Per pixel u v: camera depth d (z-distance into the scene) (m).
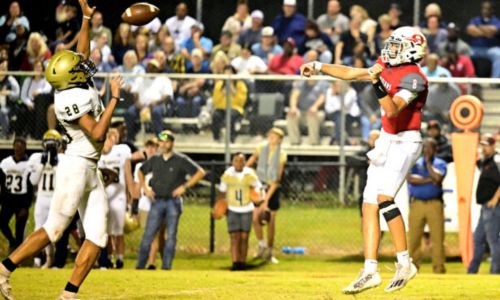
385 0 51.28
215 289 19.33
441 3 50.53
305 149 38.19
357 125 37.84
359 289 16.69
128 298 17.81
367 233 16.89
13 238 33.34
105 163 31.47
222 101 37.94
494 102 35.41
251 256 34.91
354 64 40.53
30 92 38.38
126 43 44.16
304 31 44.41
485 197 29.58
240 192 32.03
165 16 52.06
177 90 37.97
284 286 19.86
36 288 19.39
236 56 43.94
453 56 41.31
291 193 38.19
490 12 43.44
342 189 37.69
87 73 16.23
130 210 32.12
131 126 37.69
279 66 41.06
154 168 30.41
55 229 16.33
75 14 44.66
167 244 30.39
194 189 39.31
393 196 16.89
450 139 35.25
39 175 31.33
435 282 20.75
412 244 31.20
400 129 16.86
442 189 31.19
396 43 16.45
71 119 16.02
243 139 38.09
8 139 38.44
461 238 30.06
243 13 45.94
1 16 46.47
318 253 35.34
